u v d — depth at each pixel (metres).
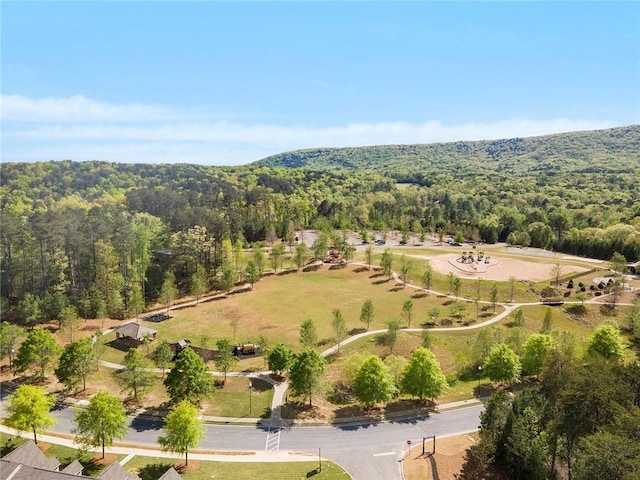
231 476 59.47
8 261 120.75
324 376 88.19
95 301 113.94
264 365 93.69
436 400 81.81
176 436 59.59
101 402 61.22
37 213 126.25
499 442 61.94
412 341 104.56
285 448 66.19
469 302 131.75
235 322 110.75
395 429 71.94
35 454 52.06
